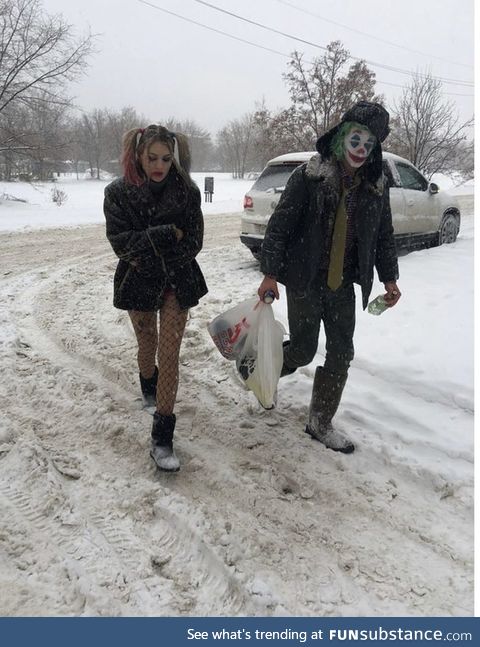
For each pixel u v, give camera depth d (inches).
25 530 106.3
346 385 161.0
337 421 146.5
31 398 158.9
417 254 315.3
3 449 132.1
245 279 300.0
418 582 97.2
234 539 104.4
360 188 121.3
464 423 138.9
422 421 140.3
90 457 130.7
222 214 760.3
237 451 134.6
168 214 119.9
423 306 208.7
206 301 249.6
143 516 111.4
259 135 1180.5
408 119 675.4
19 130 786.8
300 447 135.8
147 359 147.6
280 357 132.6
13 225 573.3
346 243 123.6
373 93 768.9
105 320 227.9
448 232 374.0
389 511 114.7
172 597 93.0
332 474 125.7
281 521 110.8
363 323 197.5
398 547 105.2
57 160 1033.5
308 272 122.6
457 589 95.9
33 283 294.0
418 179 354.6
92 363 183.5
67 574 96.3
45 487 118.2
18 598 91.3
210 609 91.5
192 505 114.3
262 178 325.4
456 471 123.5
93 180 2301.9
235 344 134.5
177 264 123.8
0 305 249.0
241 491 119.5
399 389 155.8
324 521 111.6
